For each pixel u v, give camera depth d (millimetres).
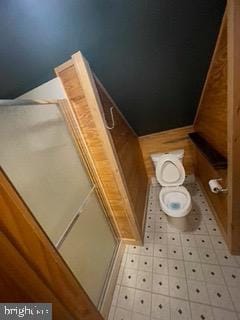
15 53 945
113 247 1853
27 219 530
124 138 2020
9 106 903
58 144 1237
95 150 1520
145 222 2209
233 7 772
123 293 1511
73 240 1213
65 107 1321
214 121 1623
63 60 1163
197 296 1346
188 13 922
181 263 1617
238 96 942
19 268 484
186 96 1764
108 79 1402
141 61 1220
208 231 1855
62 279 633
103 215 1742
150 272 1616
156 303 1379
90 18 860
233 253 1555
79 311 706
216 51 1205
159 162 2307
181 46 1138
